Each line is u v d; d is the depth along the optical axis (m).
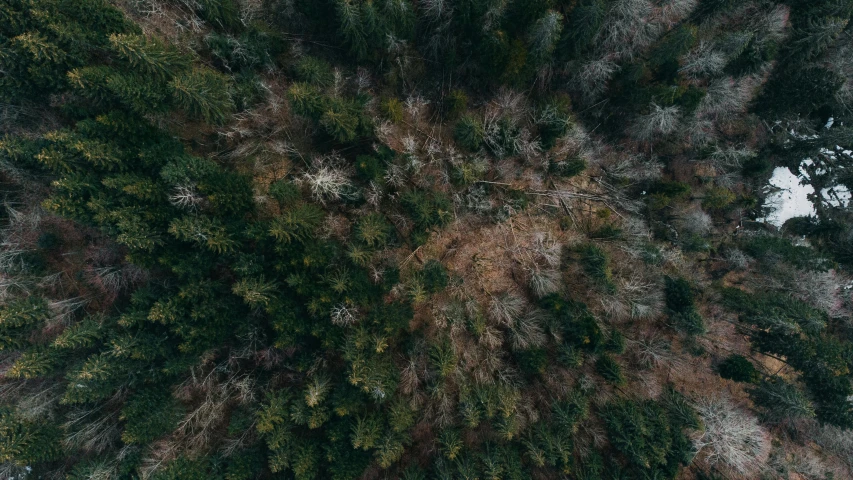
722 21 23.69
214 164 19.02
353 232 20.98
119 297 20.50
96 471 18.11
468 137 21.83
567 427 20.97
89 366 17.11
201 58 20.73
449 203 22.58
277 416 18.70
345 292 18.95
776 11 23.33
